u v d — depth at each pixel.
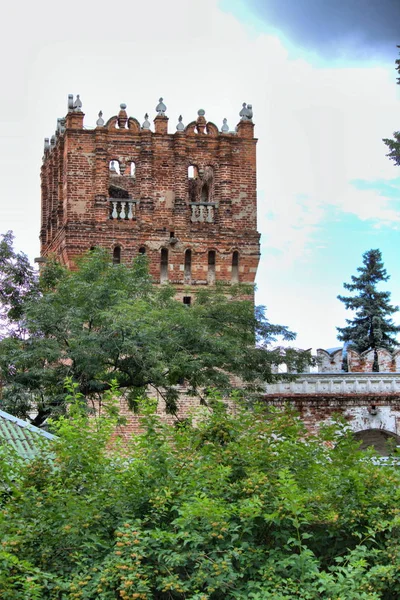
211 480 28.23
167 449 29.16
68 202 63.97
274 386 62.94
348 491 28.75
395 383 64.06
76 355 49.12
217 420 30.58
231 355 52.62
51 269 56.62
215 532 26.55
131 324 49.09
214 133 65.88
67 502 27.05
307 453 30.45
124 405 57.72
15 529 26.08
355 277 86.38
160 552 26.39
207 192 68.88
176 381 51.78
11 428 38.16
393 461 31.83
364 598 25.69
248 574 27.12
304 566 26.55
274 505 27.44
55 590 25.83
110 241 64.00
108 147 64.75
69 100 64.75
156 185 64.94
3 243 56.22
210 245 64.81
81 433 29.11
